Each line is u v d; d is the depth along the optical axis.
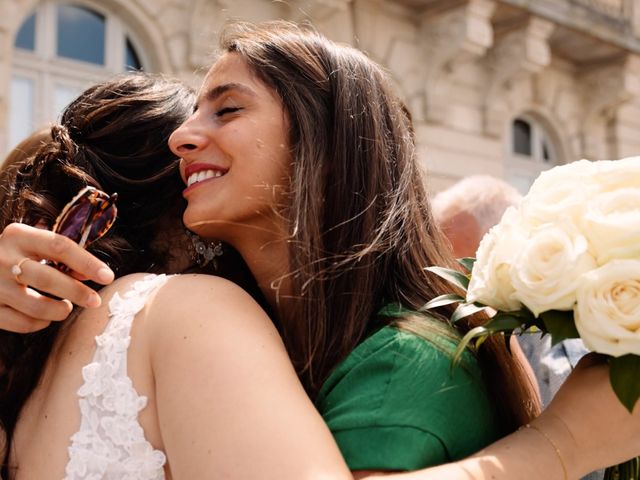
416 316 1.24
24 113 6.69
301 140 1.34
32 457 1.18
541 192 1.18
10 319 1.15
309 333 1.27
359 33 8.67
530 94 10.79
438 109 9.39
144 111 1.76
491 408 1.21
